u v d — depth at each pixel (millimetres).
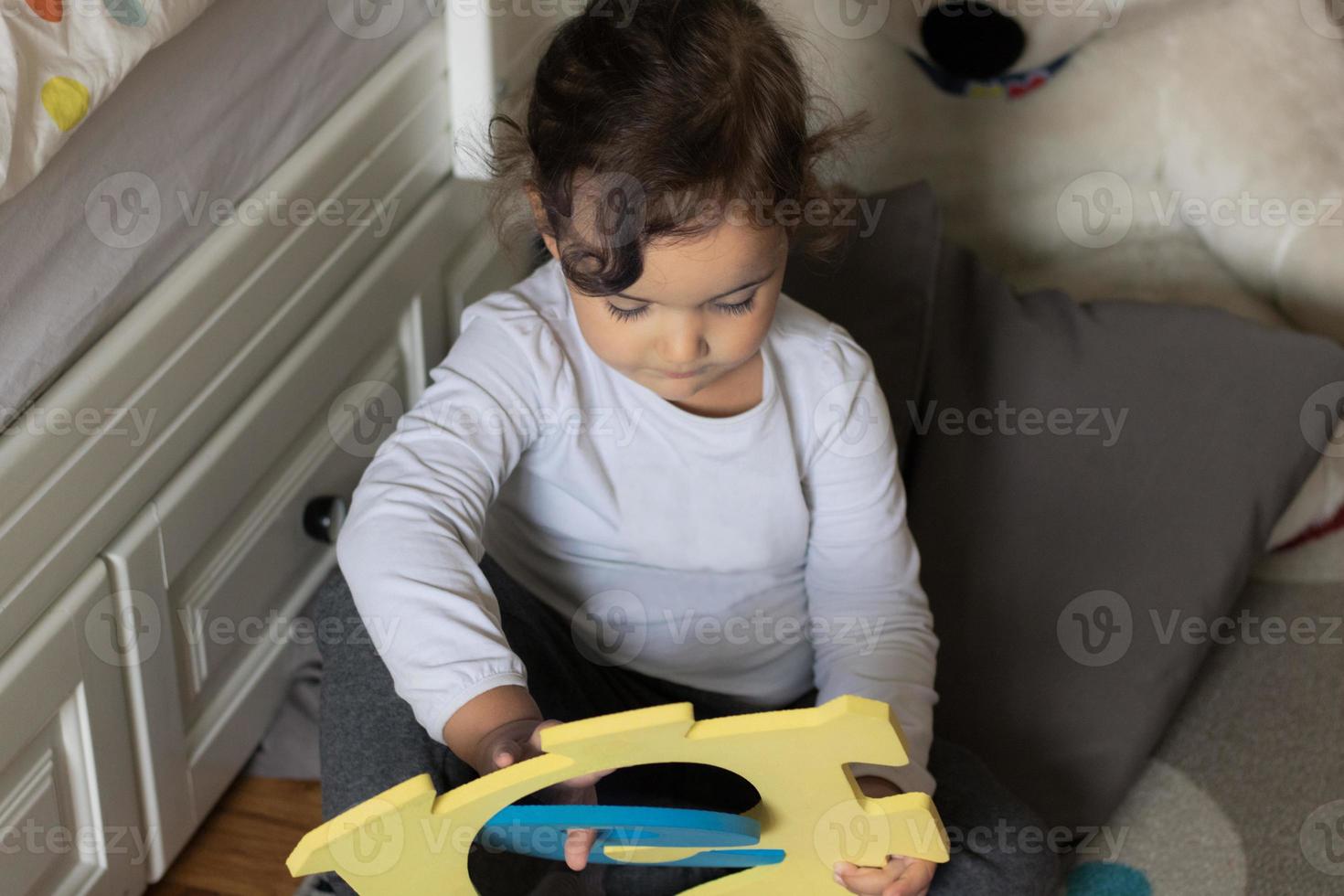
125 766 980
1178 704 1144
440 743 879
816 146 886
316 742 1179
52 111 770
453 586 815
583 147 788
